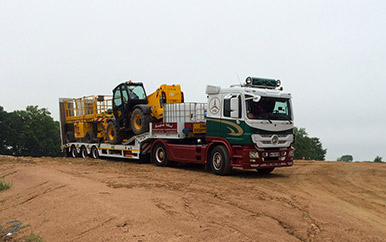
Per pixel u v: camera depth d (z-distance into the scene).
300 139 75.06
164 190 8.38
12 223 6.78
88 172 11.82
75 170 12.42
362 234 5.69
